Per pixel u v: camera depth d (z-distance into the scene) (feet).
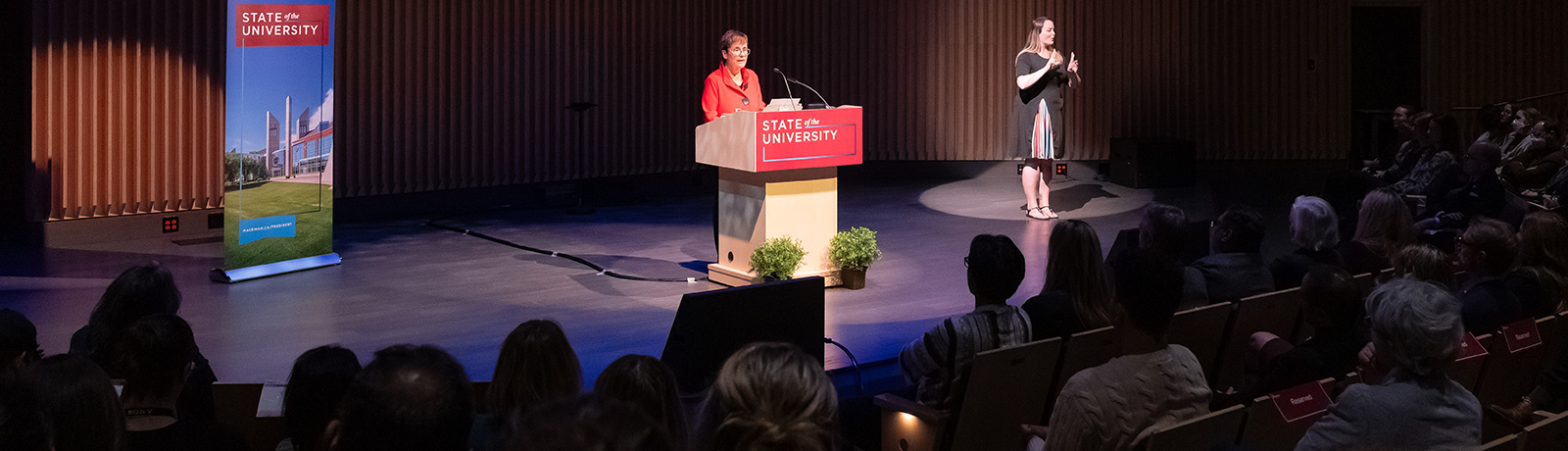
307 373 7.71
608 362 17.44
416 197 34.47
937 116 42.65
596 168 38.06
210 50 30.14
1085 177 42.24
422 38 34.01
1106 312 12.59
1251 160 42.98
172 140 29.86
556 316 20.57
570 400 3.88
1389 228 16.33
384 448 5.20
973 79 42.39
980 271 11.65
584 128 37.63
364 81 32.89
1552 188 27.45
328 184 25.36
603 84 37.91
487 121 35.58
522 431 3.72
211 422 8.38
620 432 3.67
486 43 35.19
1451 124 26.48
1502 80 43.39
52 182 27.86
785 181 22.16
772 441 6.45
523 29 35.99
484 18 35.04
